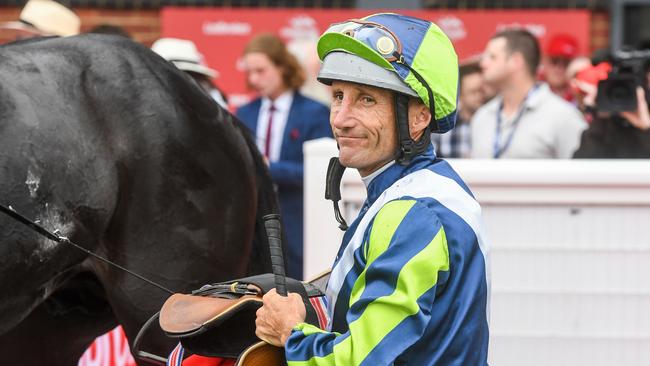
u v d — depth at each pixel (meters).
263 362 3.37
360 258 3.33
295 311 3.34
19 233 4.56
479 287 3.27
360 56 3.34
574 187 5.49
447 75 3.39
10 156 4.57
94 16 11.07
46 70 4.81
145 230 4.91
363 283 3.26
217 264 5.07
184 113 4.98
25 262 4.61
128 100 4.89
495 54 8.08
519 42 8.06
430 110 3.38
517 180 5.49
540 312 5.57
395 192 3.35
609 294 5.54
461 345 3.24
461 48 10.49
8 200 4.54
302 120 8.15
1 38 10.79
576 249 5.54
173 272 4.97
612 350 5.55
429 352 3.24
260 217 5.32
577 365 5.57
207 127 5.04
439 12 10.48
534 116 8.00
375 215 3.34
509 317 5.58
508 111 8.13
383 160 3.41
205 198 5.01
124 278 4.94
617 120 7.10
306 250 5.80
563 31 10.53
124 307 5.00
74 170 4.71
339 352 3.16
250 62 8.22
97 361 6.40
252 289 3.54
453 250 3.25
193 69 7.85
